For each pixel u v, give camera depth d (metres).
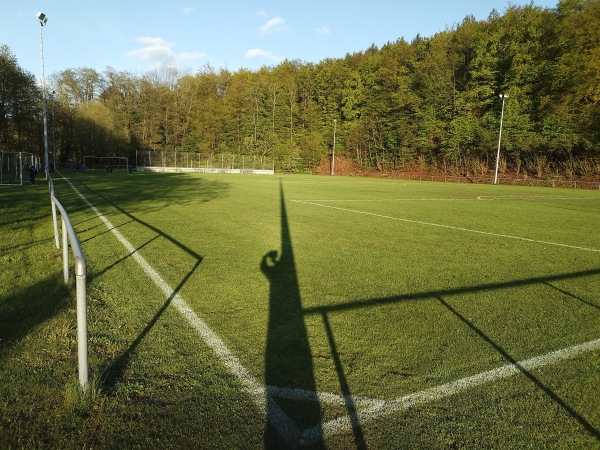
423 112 58.06
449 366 3.48
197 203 16.42
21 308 4.50
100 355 3.49
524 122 46.78
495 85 51.66
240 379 3.19
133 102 66.12
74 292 5.05
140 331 4.05
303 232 10.28
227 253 7.67
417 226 11.83
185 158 60.19
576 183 40.59
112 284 5.53
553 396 3.04
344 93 68.94
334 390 3.07
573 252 8.59
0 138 42.38
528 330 4.32
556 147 43.66
